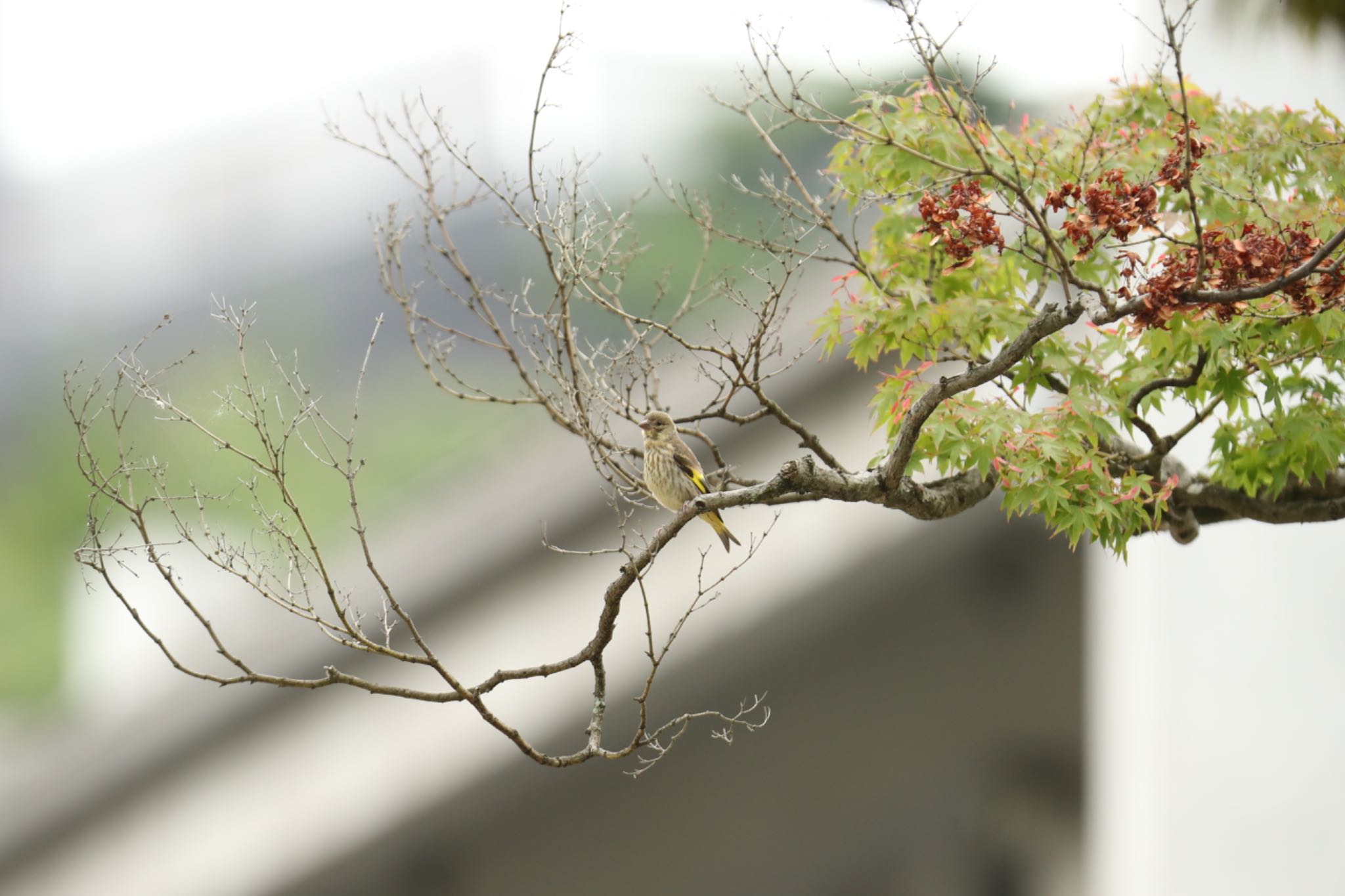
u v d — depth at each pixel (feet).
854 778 50.75
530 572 47.14
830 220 21.34
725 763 48.83
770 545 47.42
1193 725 36.73
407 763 45.37
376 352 83.82
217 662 48.03
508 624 46.57
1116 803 39.37
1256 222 19.29
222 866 44.29
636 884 48.83
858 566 47.24
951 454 18.81
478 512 49.44
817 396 45.24
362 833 44.37
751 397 44.88
